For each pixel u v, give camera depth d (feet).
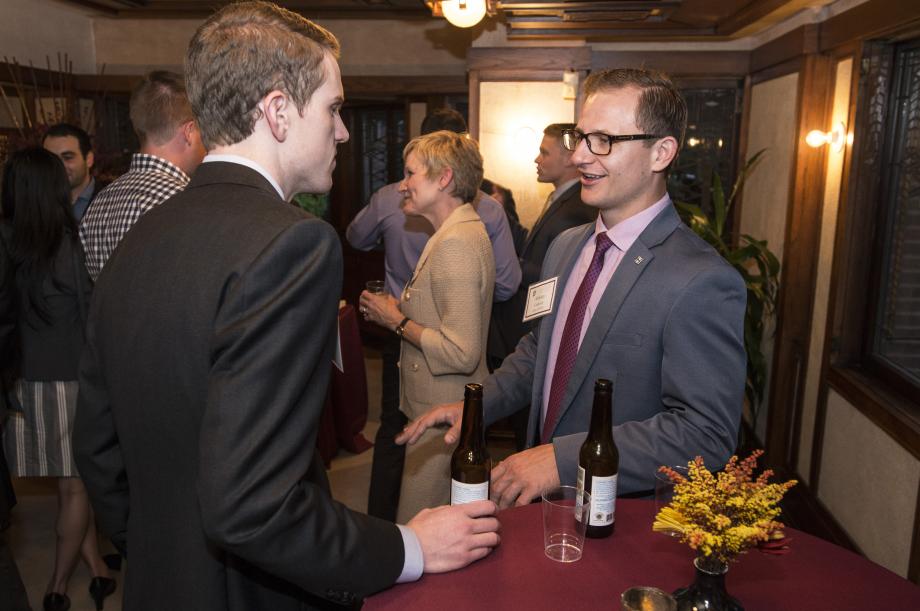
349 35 18.90
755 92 15.19
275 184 3.29
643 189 4.82
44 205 7.49
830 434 10.66
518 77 14.98
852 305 10.39
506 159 15.28
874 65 9.77
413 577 3.43
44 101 17.99
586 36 14.83
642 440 4.30
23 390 7.94
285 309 2.78
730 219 16.20
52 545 9.85
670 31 14.16
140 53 19.49
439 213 7.23
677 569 3.64
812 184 11.71
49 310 7.74
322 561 2.93
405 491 7.41
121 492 3.71
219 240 2.93
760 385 12.51
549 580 3.51
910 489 8.12
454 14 11.42
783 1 10.77
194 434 3.00
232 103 3.17
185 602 3.13
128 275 3.14
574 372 4.87
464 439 4.00
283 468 2.80
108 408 3.54
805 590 3.54
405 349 7.42
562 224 10.39
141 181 6.62
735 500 3.12
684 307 4.44
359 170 21.22
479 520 3.67
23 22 17.10
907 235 9.40
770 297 12.78
